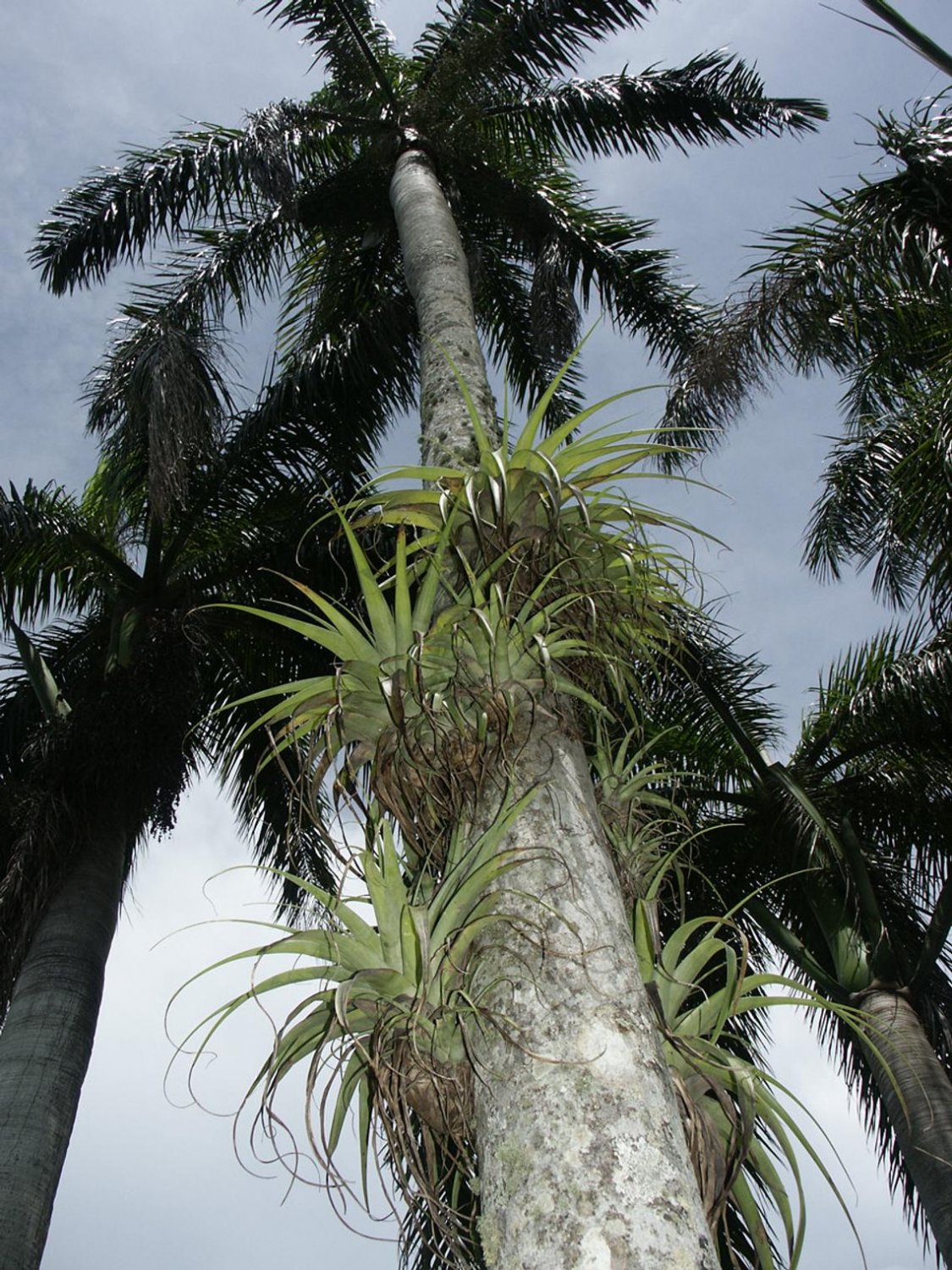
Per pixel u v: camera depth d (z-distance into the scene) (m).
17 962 8.38
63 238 10.55
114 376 10.03
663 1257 1.93
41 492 10.44
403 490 3.63
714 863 9.83
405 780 3.16
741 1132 2.96
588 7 10.66
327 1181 2.62
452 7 11.26
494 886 2.76
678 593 3.96
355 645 3.27
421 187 8.85
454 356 5.54
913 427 9.23
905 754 9.97
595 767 4.03
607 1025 2.35
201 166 10.43
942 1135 7.51
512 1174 2.14
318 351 11.24
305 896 10.21
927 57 5.46
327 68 11.13
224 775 10.52
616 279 11.48
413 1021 2.57
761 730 10.44
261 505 11.07
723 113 11.05
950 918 8.73
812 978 9.34
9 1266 6.52
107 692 9.21
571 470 3.63
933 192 7.75
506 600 3.27
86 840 8.82
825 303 8.15
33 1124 7.21
